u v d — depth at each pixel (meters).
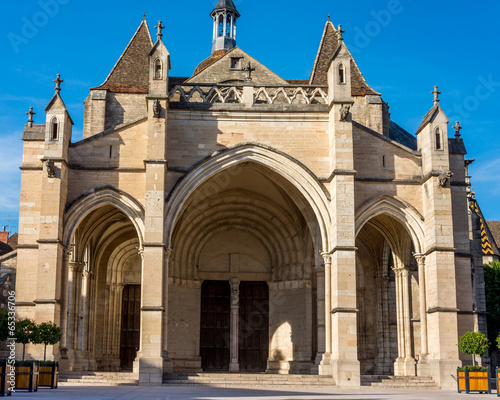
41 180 37.47
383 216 41.22
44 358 31.39
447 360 34.41
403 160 38.22
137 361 34.25
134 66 49.28
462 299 37.31
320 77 50.28
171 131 37.19
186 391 27.12
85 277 43.72
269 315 46.94
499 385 26.70
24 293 35.72
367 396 25.58
